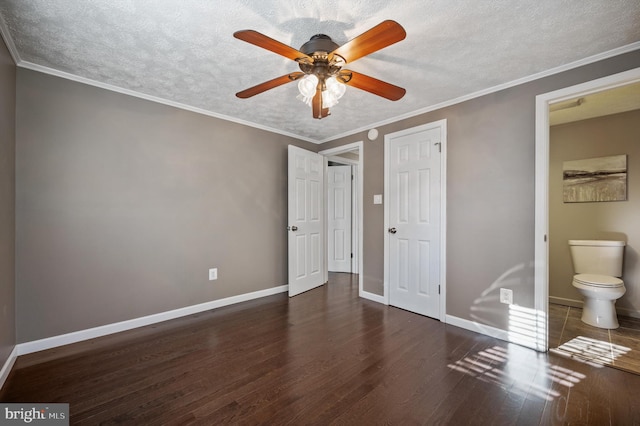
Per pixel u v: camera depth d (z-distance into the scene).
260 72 2.27
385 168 3.40
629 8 1.53
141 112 2.71
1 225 1.81
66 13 1.59
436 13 1.57
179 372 1.93
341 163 5.32
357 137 3.76
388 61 2.07
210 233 3.18
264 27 1.69
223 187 3.29
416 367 2.00
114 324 2.55
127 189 2.63
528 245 2.31
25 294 2.15
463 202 2.70
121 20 1.65
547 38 1.80
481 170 2.58
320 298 3.62
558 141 3.44
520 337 2.34
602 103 2.82
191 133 3.03
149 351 2.22
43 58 2.08
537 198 2.26
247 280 3.52
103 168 2.50
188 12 1.57
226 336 2.49
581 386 1.78
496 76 2.30
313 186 4.12
